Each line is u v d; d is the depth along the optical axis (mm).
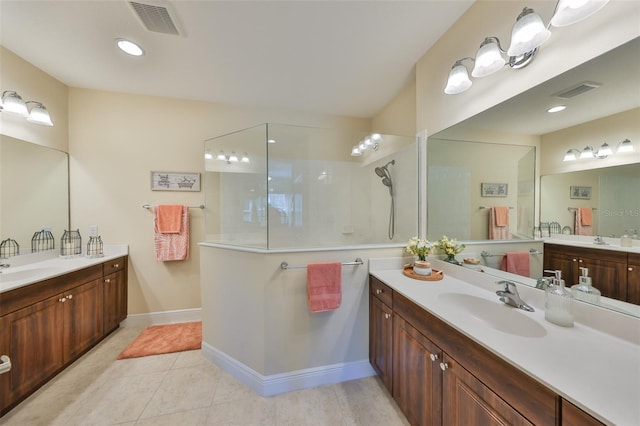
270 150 2312
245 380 1734
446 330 1055
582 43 983
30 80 2049
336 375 1768
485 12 1383
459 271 1633
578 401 580
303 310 1715
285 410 1501
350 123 3188
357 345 1826
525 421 711
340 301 1704
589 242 1016
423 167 2006
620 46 873
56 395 1605
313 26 1611
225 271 1884
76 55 1932
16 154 2012
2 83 1852
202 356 2066
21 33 1685
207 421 1421
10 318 1459
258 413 1479
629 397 589
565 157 1091
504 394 781
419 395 1243
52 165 2285
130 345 2225
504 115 1333
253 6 1438
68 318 1875
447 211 1790
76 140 2453
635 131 854
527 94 1203
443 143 1770
